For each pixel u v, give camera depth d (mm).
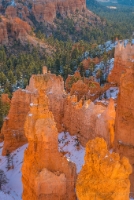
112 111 32188
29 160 22531
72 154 35125
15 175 36281
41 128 21844
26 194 23062
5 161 40156
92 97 53469
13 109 42031
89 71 86812
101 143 16219
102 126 32250
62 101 40531
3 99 61781
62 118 40719
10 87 87562
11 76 94750
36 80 39188
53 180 21906
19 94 41594
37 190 21703
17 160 39562
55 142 22156
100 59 96438
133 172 25516
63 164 22516
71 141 37406
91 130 34812
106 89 56156
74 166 23422
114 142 29297
